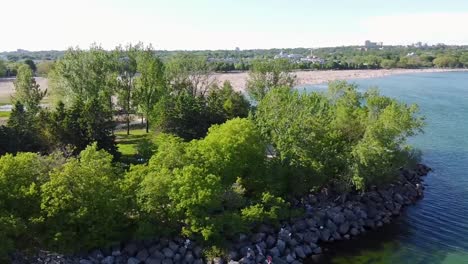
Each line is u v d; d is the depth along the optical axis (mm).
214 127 71375
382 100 80125
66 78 108062
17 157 54031
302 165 69250
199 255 54500
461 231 67688
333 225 66125
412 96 198250
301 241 61656
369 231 68000
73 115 78875
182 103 95750
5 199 50250
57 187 50781
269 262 55000
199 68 131125
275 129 73375
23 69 108000
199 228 53625
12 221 47375
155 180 54312
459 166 97938
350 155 71812
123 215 54844
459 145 113750
